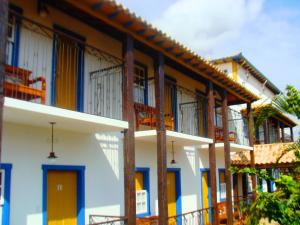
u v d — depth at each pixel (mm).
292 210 6508
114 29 8516
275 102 7254
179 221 12945
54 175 8641
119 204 10227
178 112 13625
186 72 12133
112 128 8477
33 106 6562
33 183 7941
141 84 11812
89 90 9727
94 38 10047
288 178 6809
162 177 9266
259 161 15977
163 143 9422
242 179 18250
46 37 8742
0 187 7281
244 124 19875
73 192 9070
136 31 8367
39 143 8203
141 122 10922
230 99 15922
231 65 23391
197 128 14711
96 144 9734
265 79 27078
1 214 7219
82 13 8469
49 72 8727
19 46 8031
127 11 7594
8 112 6629
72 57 9398
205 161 15484
